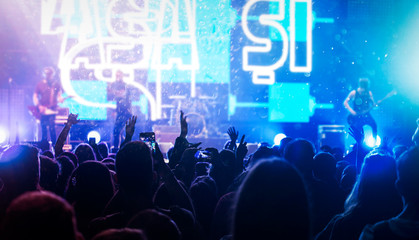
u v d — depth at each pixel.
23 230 1.04
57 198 1.11
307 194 1.23
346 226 2.31
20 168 2.37
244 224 1.20
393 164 2.28
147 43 12.51
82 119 12.11
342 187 3.42
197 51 12.59
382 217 2.28
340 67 12.98
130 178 1.94
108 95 9.73
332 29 12.95
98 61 12.77
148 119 11.39
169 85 12.83
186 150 3.17
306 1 12.34
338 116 12.91
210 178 3.01
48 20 12.45
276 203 1.18
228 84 12.85
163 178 2.32
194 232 2.13
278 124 12.68
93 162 2.36
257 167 1.23
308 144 2.99
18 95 12.47
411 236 1.80
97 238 1.43
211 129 12.52
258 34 12.95
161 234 1.71
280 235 1.18
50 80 10.59
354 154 4.59
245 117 12.91
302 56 13.03
